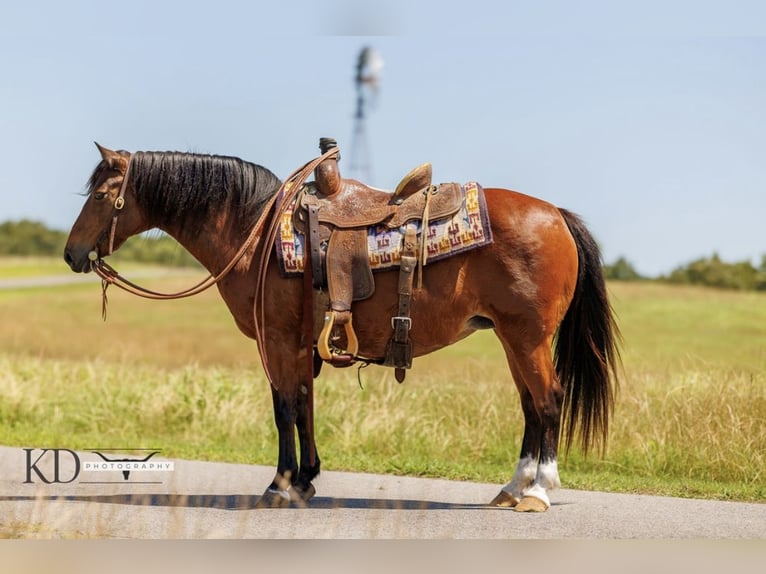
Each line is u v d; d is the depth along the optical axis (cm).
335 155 711
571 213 718
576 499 741
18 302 4250
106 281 734
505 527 639
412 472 882
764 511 701
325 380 1170
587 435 714
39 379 1309
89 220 723
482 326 705
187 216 726
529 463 704
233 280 710
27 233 8244
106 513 680
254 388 1188
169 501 732
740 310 3709
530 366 678
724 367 1166
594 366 711
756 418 905
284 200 702
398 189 693
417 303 680
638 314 3609
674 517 676
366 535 618
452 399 1060
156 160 723
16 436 1075
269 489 702
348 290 679
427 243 673
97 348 2598
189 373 1242
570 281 695
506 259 675
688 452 889
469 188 689
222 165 725
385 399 1053
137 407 1174
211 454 981
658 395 1012
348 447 997
